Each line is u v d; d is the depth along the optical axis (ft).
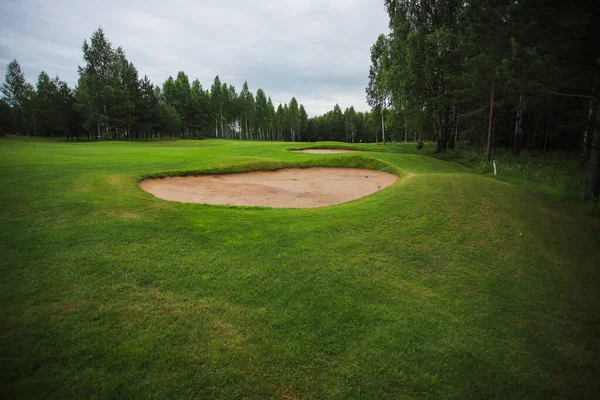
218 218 30.42
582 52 30.78
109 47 184.75
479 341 16.40
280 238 26.55
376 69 155.43
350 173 63.05
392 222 30.55
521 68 30.89
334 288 19.93
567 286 22.20
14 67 212.64
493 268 23.85
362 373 13.80
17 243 22.40
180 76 271.69
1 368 12.41
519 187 41.73
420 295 20.03
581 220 32.48
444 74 90.84
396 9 99.45
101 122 189.06
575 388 14.02
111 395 11.74
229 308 17.42
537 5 29.45
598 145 37.24
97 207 29.84
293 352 14.62
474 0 35.35
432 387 13.39
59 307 16.31
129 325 15.46
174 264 21.44
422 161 73.36
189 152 97.04
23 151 81.05
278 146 111.55
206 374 13.07
